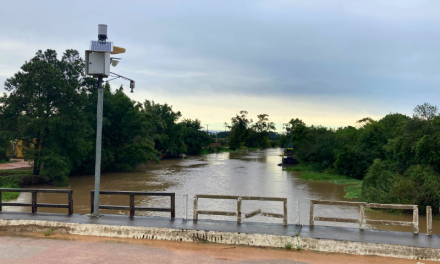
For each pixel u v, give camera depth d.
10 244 7.83
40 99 27.22
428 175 17.80
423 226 14.49
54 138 28.38
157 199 20.17
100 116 9.41
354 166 34.38
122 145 40.44
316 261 6.92
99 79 9.28
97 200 9.40
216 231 7.98
